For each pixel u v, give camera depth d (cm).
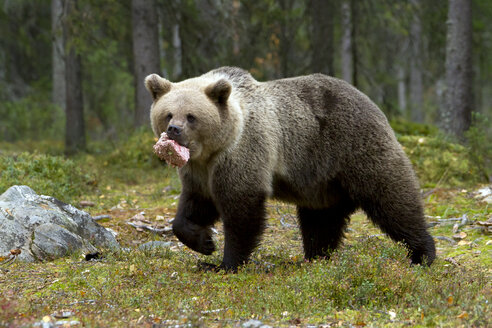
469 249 1162
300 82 1107
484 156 1962
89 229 1141
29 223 1062
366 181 1055
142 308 793
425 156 1897
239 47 2777
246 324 715
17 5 3662
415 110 4528
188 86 989
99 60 3334
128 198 1711
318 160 1069
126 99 3472
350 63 3528
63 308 793
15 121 3388
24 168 1703
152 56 2550
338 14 3022
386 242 1188
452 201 1576
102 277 935
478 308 725
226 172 996
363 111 1068
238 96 1037
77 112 2831
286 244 1295
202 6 2881
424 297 796
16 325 681
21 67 4172
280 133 1057
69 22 2531
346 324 726
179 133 914
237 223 1008
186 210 1047
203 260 1104
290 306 788
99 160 2341
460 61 2361
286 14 2683
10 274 941
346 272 870
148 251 1102
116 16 2766
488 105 5197
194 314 737
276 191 1096
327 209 1147
